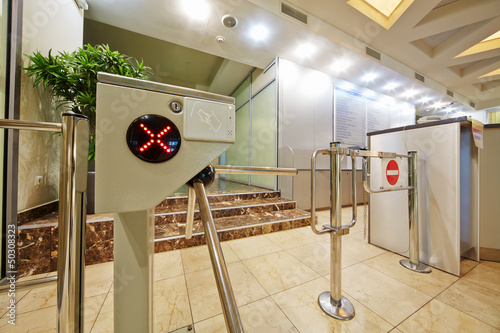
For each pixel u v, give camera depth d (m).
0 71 1.41
